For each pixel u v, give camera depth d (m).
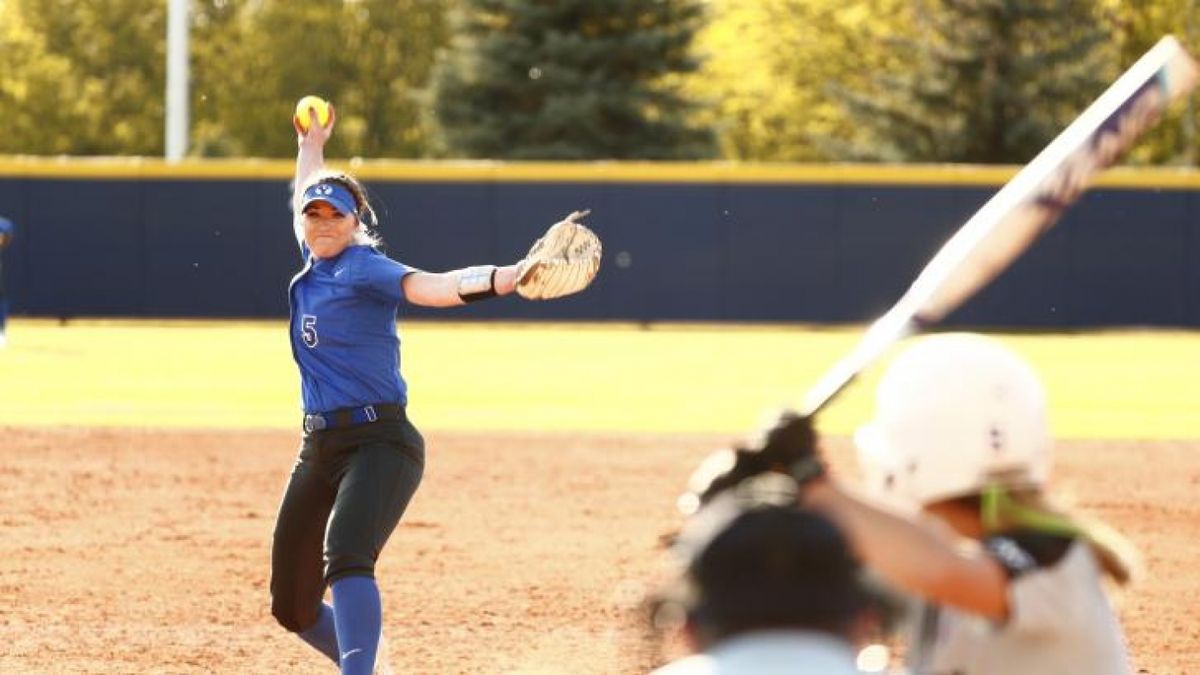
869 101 122.31
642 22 115.38
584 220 86.00
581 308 86.62
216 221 86.25
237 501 32.88
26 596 24.53
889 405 7.55
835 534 5.43
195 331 80.31
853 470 36.19
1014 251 7.58
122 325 84.19
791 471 6.57
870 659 7.09
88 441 40.94
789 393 53.78
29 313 86.19
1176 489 34.75
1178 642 22.20
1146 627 23.03
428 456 39.16
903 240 85.25
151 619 23.27
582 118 112.25
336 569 16.02
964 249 7.58
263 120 187.25
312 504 16.89
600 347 72.50
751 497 5.63
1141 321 84.94
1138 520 31.20
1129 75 7.62
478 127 113.94
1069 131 7.61
